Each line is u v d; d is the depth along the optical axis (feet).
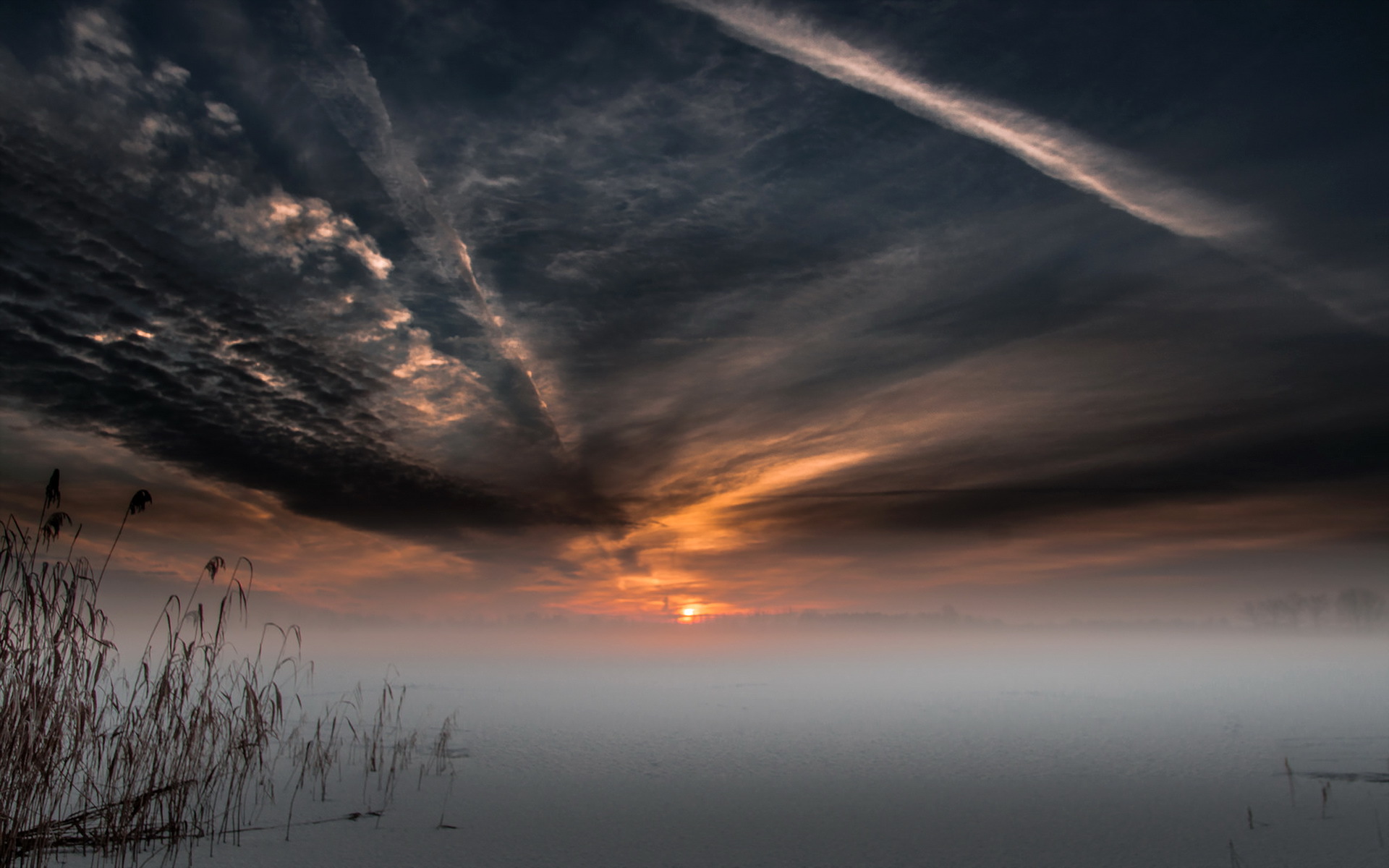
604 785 28.63
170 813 20.30
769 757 35.04
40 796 18.16
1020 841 21.71
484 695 60.75
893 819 24.08
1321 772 31.37
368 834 21.47
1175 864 19.67
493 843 20.88
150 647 21.03
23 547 17.97
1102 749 37.42
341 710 49.08
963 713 52.54
